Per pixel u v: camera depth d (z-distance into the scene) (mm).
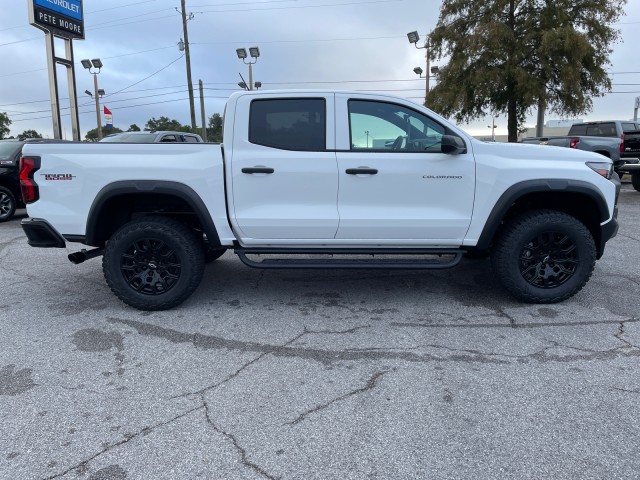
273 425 2678
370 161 4207
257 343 3760
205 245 4867
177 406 2871
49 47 16594
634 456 2389
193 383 3145
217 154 4238
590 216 4512
